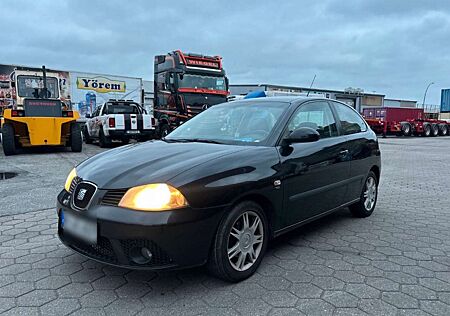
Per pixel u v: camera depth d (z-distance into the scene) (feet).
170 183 8.80
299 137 11.21
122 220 8.54
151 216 8.48
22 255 11.61
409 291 9.60
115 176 9.36
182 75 47.73
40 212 16.40
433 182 26.35
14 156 37.52
